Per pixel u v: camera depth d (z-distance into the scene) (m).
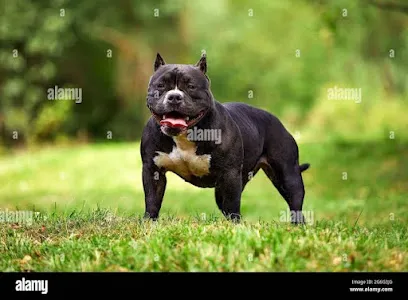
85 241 7.48
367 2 19.42
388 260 6.80
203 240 6.99
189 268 6.59
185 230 7.38
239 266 6.54
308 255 6.70
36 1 29.34
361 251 6.89
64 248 7.31
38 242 7.70
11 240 7.71
